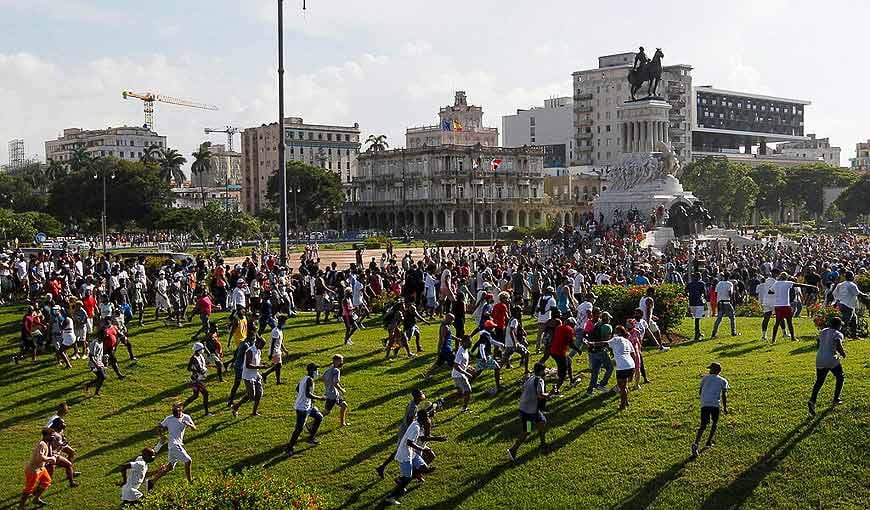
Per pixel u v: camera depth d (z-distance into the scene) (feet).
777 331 103.86
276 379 103.65
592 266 172.86
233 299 125.49
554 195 630.74
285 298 138.62
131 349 115.85
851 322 101.45
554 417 82.53
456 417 86.17
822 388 78.64
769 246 258.78
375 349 114.21
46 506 75.61
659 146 328.08
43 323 123.95
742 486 66.44
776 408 76.23
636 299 110.01
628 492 68.08
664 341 108.47
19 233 369.50
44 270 174.91
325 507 65.21
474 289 148.25
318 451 82.43
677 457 71.67
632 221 294.46
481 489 71.56
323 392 97.96
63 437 86.94
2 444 91.50
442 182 551.18
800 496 64.23
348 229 599.16
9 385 109.19
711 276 143.74
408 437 70.64
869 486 63.93
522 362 101.65
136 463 72.64
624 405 81.92
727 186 468.34
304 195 493.77
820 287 147.54
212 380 107.24
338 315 135.03
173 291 137.39
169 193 499.92
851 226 515.91
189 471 76.79
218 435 88.48
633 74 350.43
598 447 75.36
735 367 90.43
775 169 568.41
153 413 97.25
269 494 53.72
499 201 564.30
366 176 605.31
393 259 193.67
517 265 162.40
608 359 86.79
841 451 67.97
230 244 366.22
